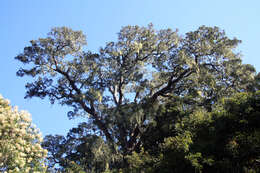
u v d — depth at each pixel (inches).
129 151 935.0
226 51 1056.8
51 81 1101.1
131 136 997.2
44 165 497.4
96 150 879.1
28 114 506.0
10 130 465.7
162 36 1133.7
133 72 1053.8
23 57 1074.7
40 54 1077.1
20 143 474.3
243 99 625.0
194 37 1082.1
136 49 1071.6
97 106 1036.5
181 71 1068.5
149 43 1122.7
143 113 975.0
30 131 503.5
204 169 548.4
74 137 1010.1
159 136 924.6
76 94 1033.5
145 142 943.0
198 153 538.0
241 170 510.6
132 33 1133.7
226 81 1039.6
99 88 1071.6
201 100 964.0
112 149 929.5
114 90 1101.7
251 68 1030.4
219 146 575.2
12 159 448.1
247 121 579.5
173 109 938.1
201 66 1055.0
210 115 644.7
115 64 1103.0
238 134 571.8
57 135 1023.6
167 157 589.0
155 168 597.0
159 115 978.7
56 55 1103.6
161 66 1078.4
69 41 1095.6
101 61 1101.1
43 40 1082.7
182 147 570.9
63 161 931.3
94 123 999.6
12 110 501.4
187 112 900.0
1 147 447.5
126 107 979.3
